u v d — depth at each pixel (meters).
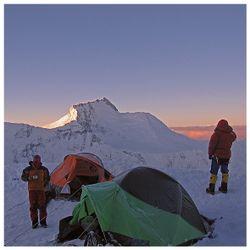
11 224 12.53
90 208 10.29
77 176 15.37
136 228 9.45
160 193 9.99
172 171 16.98
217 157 13.54
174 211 9.77
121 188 9.96
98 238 9.67
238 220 10.98
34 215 12.03
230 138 13.59
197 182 15.23
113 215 9.74
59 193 14.95
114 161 20.08
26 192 16.03
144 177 10.16
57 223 12.20
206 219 11.02
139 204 9.76
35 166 12.16
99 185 10.46
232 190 13.77
